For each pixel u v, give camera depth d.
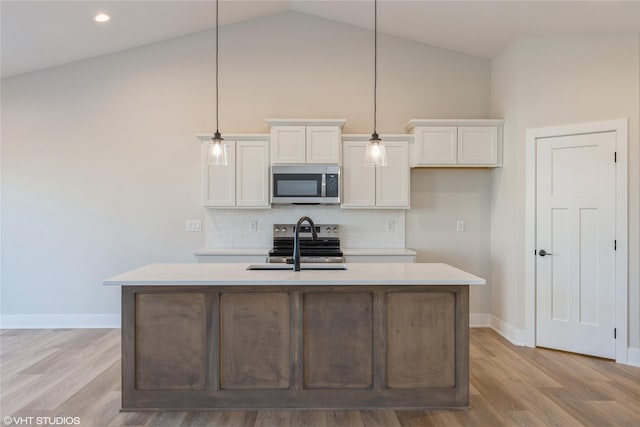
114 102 4.49
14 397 2.79
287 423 2.47
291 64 4.57
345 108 4.57
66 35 3.91
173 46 4.52
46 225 4.45
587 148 3.60
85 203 4.48
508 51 4.12
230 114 4.55
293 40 4.57
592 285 3.57
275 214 4.55
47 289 4.46
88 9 3.56
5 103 4.42
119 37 4.20
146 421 2.48
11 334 4.21
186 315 2.60
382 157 2.88
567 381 3.07
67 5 3.44
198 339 2.61
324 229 4.54
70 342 3.95
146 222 4.51
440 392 2.64
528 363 3.43
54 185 4.45
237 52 4.56
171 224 4.53
